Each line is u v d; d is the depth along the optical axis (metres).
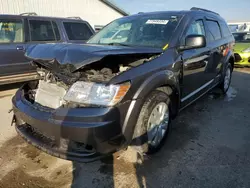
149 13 3.42
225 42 4.26
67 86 2.14
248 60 7.59
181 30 2.81
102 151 1.90
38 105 2.22
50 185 2.04
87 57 1.87
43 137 2.15
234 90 5.26
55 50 2.16
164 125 2.58
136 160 2.41
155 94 2.29
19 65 4.77
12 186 2.02
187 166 2.32
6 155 2.49
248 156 2.50
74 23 5.83
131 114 2.01
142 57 2.31
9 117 3.54
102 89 1.88
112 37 3.24
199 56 3.15
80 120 1.83
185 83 2.91
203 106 4.12
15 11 10.75
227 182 2.09
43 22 5.20
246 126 3.28
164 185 2.05
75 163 2.36
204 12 3.70
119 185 2.05
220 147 2.69
